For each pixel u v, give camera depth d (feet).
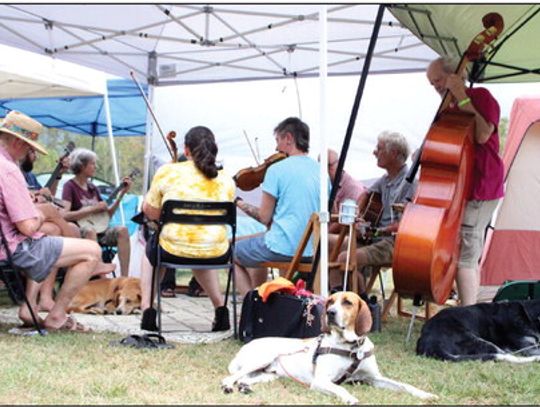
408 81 31.04
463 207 14.89
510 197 23.91
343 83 31.96
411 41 24.39
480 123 14.75
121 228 22.09
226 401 9.77
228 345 13.94
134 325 16.06
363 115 31.53
